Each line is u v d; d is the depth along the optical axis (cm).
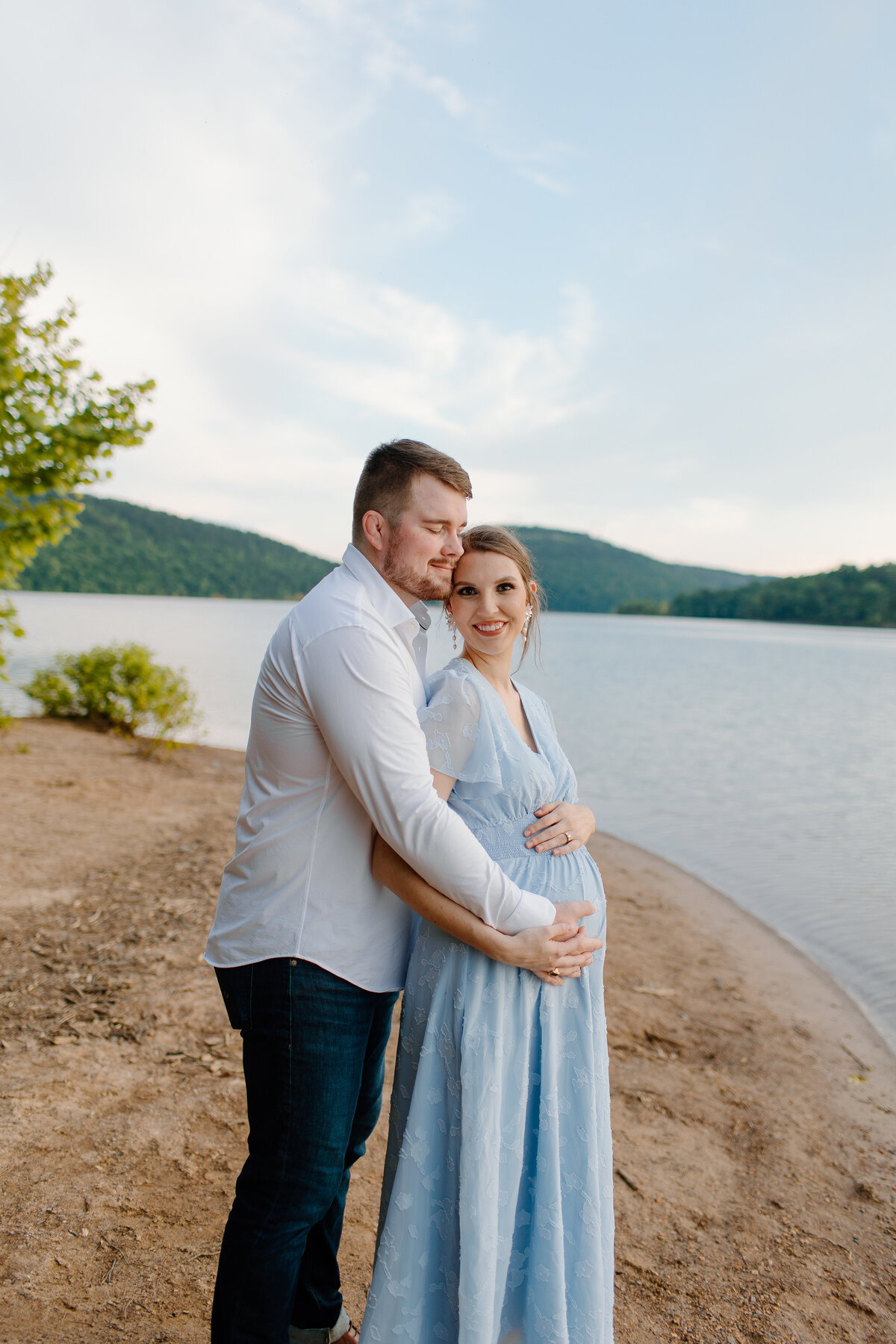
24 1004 355
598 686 2894
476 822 186
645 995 462
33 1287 205
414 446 177
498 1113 165
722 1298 236
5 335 619
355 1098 171
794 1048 414
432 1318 171
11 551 694
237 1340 158
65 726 1133
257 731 171
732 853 831
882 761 1446
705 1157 309
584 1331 171
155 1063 320
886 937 598
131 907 478
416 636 186
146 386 678
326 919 165
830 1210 284
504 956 163
